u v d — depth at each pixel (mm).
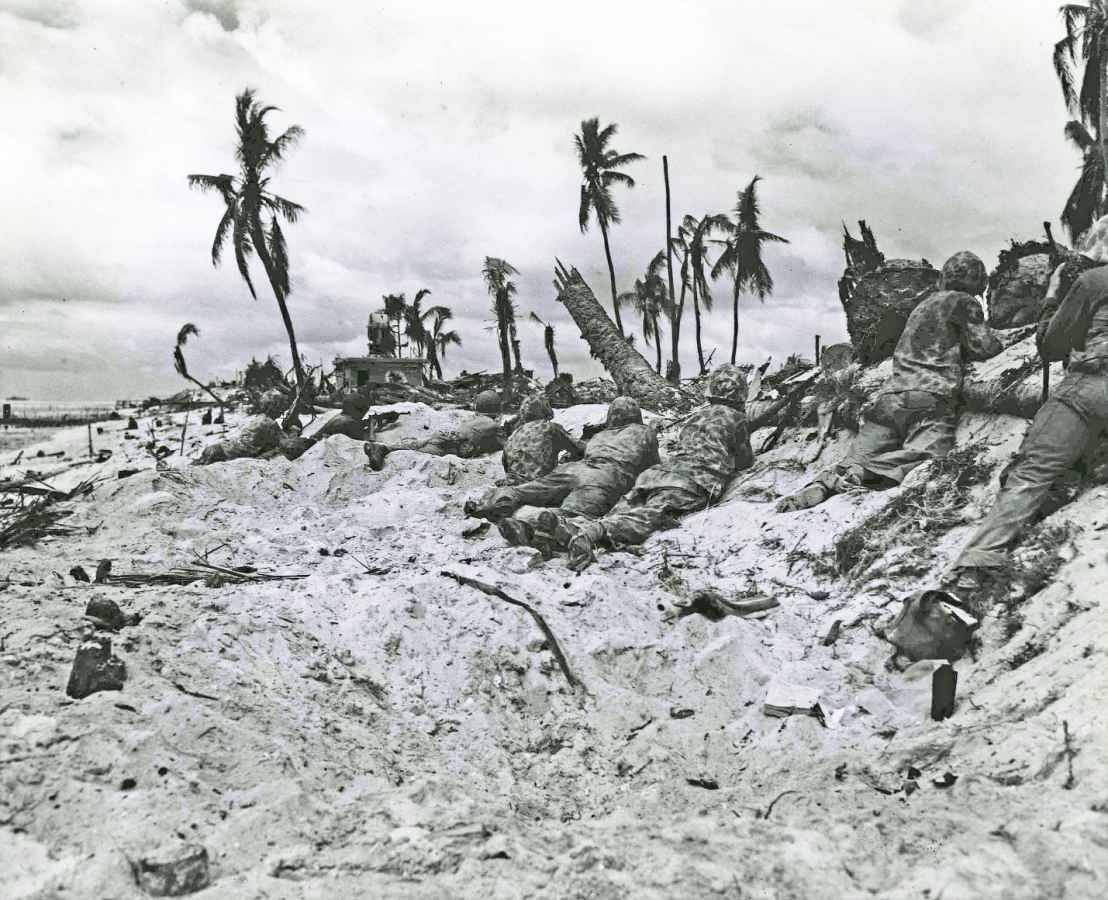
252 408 27547
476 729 5367
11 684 4812
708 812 4340
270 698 5172
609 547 8938
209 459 13922
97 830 3766
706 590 7195
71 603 6188
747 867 3713
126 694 4750
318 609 6363
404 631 6133
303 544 9742
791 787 4578
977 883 3512
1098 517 6297
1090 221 23453
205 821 3924
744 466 10797
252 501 12078
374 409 20516
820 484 9234
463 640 6141
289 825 3932
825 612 7000
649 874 3656
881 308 11438
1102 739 4277
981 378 8859
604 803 4672
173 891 3428
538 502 10156
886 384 9359
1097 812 3850
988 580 6137
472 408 23219
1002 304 10547
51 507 11297
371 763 4762
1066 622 5520
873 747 5020
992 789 4199
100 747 4238
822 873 3686
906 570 7098
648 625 6754
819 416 10867
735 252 31938
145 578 7473
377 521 10930
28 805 3875
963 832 3898
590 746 5242
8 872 3496
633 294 36906
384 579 7340
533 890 3541
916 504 7906
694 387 20516
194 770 4277
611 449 10469
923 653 5871
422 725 5371
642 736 5316
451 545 9594
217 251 32250
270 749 4555
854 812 4148
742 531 8922
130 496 11430
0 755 4098
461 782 4707
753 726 5441
